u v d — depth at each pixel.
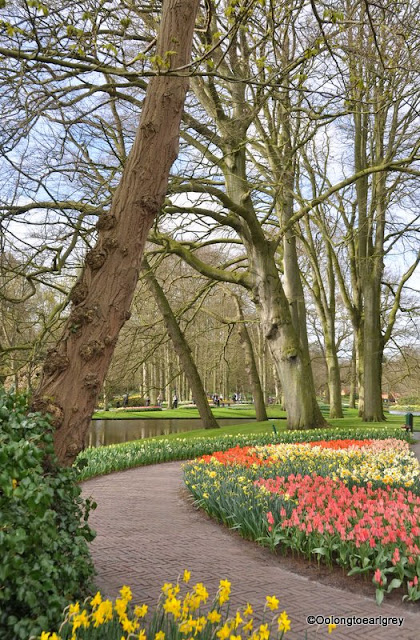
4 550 3.46
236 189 21.45
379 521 6.44
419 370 36.72
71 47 6.91
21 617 3.69
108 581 5.86
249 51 15.62
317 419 22.80
